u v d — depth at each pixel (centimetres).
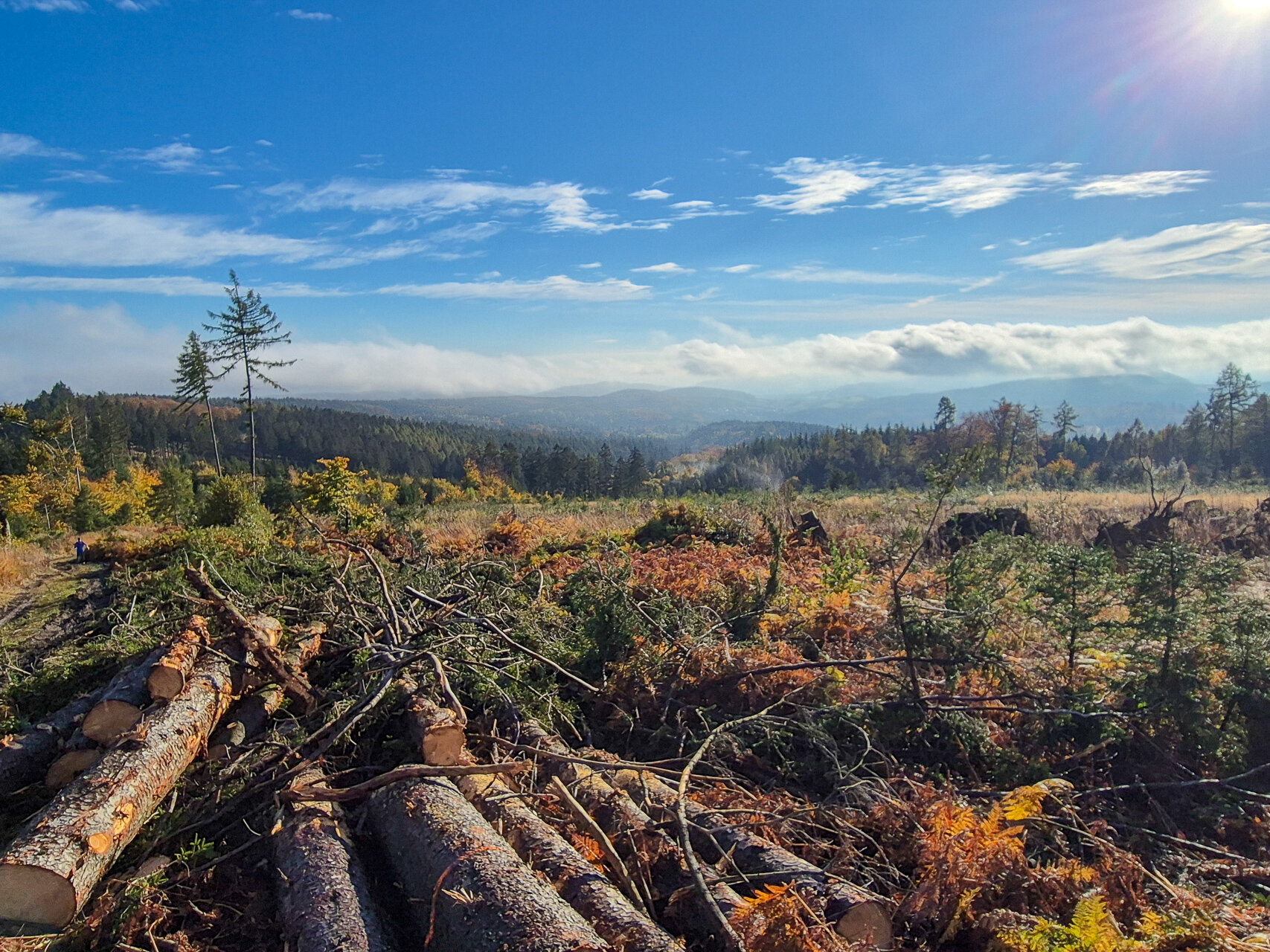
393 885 390
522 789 459
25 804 481
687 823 404
